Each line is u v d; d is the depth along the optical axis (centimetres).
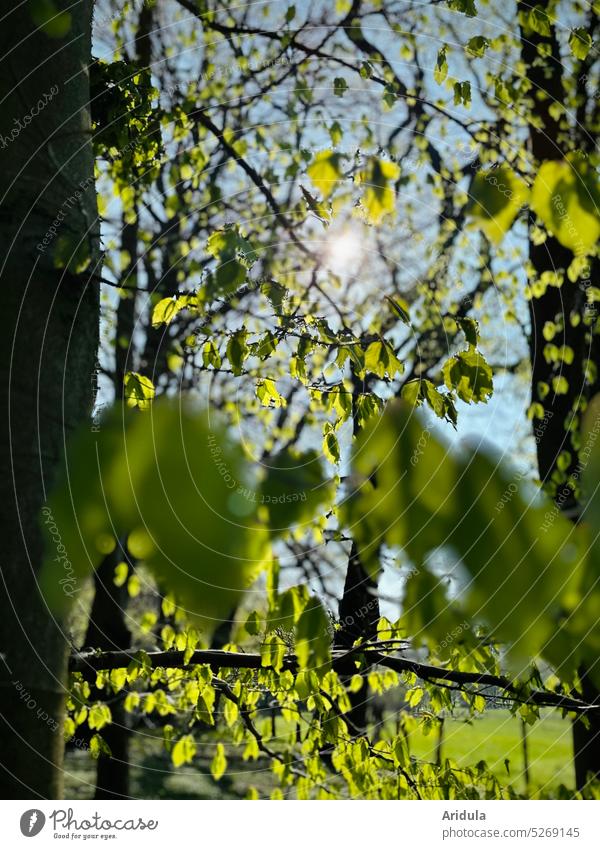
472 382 155
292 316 289
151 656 331
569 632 82
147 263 650
